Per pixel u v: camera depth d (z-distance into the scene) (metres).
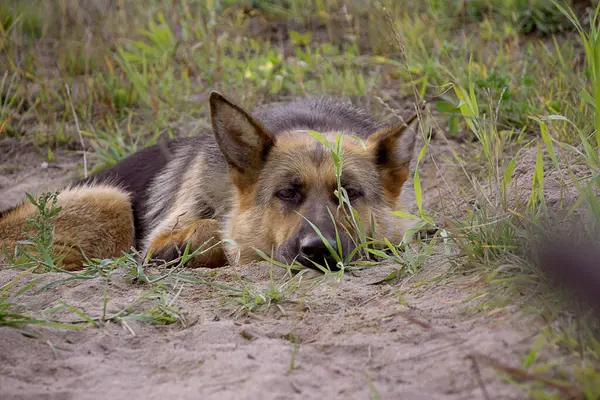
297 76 12.12
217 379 4.41
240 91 11.77
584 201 6.12
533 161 8.34
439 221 7.80
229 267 6.95
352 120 8.60
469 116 6.93
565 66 9.98
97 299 5.94
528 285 5.20
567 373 4.00
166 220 8.38
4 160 11.58
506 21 13.33
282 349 4.79
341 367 4.50
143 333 5.28
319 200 7.04
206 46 12.94
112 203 8.88
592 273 4.80
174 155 9.20
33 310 5.76
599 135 6.18
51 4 13.77
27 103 12.70
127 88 12.37
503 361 4.27
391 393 4.12
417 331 4.86
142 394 4.28
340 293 5.85
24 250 8.15
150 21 13.25
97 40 13.12
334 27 13.93
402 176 7.70
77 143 11.91
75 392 4.32
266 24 14.41
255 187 7.51
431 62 11.70
